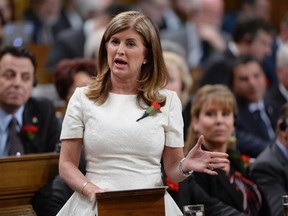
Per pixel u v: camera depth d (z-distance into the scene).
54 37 21.58
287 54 15.60
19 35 18.00
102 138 8.34
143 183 8.34
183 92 13.57
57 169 10.26
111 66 8.46
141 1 23.06
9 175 9.98
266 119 15.23
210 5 21.36
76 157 8.54
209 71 16.94
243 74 15.06
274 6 25.56
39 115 11.78
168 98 8.59
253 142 14.31
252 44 18.47
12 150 11.54
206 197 10.42
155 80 8.57
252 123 14.98
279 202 11.02
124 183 8.31
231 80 15.28
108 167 8.35
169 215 8.45
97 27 18.77
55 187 9.96
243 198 10.77
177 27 23.09
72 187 8.38
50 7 21.56
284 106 11.62
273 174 11.32
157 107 8.44
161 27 22.84
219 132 11.09
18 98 11.59
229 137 11.20
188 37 21.23
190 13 21.75
